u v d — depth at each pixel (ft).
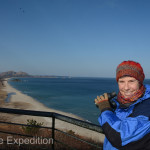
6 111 8.40
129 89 4.58
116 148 4.14
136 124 3.64
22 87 345.31
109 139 4.02
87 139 30.09
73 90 277.23
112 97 4.96
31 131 24.56
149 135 3.70
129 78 4.52
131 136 3.61
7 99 147.43
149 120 3.76
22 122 56.24
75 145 18.61
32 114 7.93
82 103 136.05
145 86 4.86
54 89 294.46
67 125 53.11
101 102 4.82
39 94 205.36
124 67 4.64
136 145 3.71
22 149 14.48
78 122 6.58
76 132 43.55
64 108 112.06
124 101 4.64
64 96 186.39
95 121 78.79
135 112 4.07
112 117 4.28
